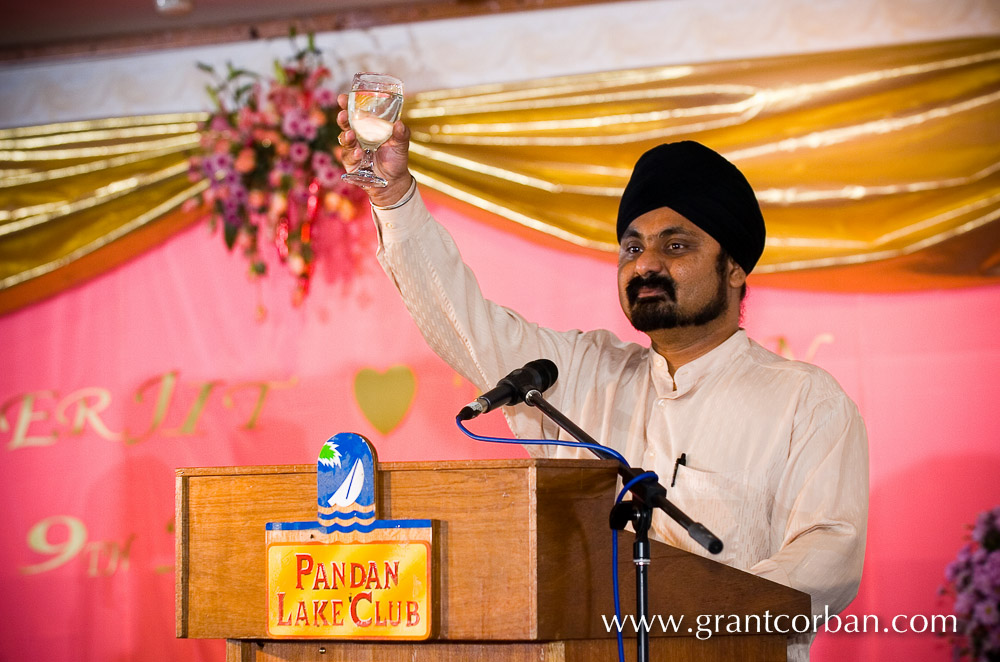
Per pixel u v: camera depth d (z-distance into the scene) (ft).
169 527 17.25
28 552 17.63
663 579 6.51
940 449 14.60
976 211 14.84
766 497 8.96
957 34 15.17
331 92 16.76
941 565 14.39
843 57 15.49
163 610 17.11
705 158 9.81
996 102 14.94
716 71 15.93
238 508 6.57
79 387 17.80
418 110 16.87
